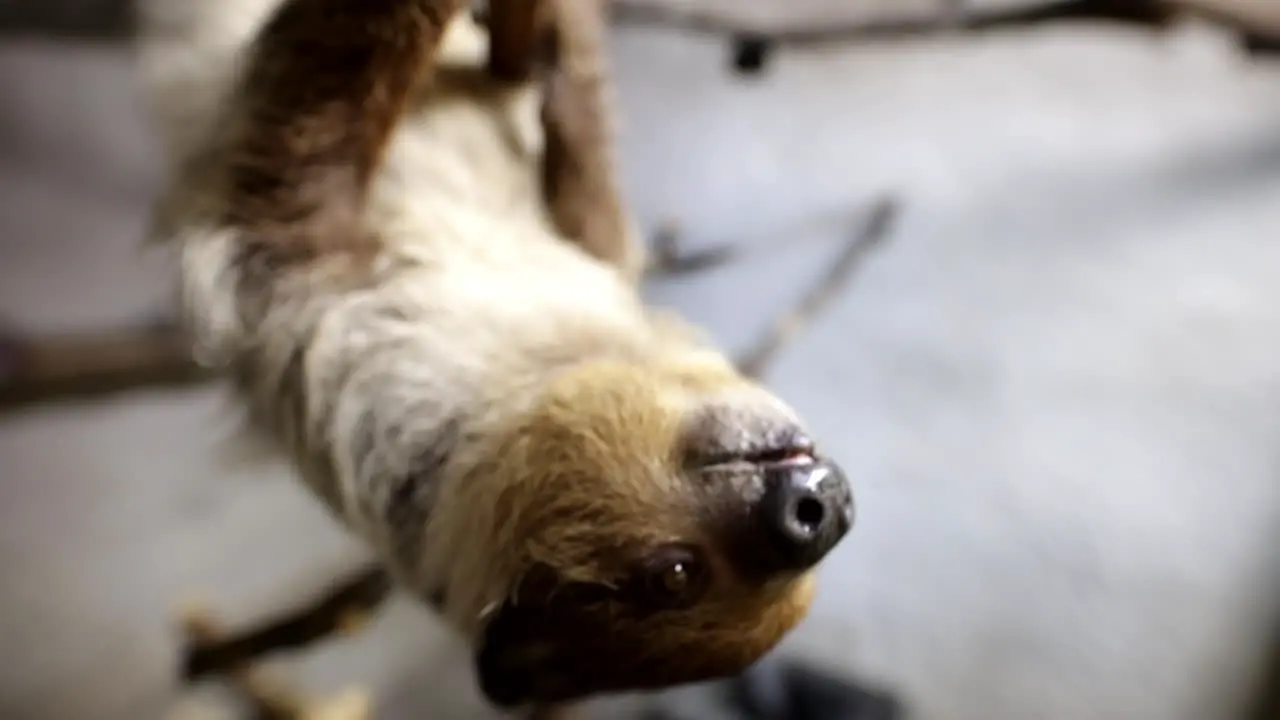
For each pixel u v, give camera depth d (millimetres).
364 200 681
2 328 1501
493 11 703
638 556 551
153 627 1494
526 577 568
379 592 863
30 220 1658
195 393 1547
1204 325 1412
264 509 1544
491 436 597
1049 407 1442
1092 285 1450
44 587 1521
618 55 1576
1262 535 1361
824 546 550
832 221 1498
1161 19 895
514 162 734
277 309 673
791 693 1320
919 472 1461
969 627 1419
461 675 1441
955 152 1507
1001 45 1508
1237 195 1428
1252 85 1433
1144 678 1366
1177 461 1399
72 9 1312
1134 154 1462
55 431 1594
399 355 651
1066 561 1409
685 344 640
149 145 1661
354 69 658
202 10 789
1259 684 1336
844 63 1539
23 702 1453
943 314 1481
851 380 1490
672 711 1286
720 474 554
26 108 1680
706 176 1541
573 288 675
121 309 1598
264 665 1149
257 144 671
